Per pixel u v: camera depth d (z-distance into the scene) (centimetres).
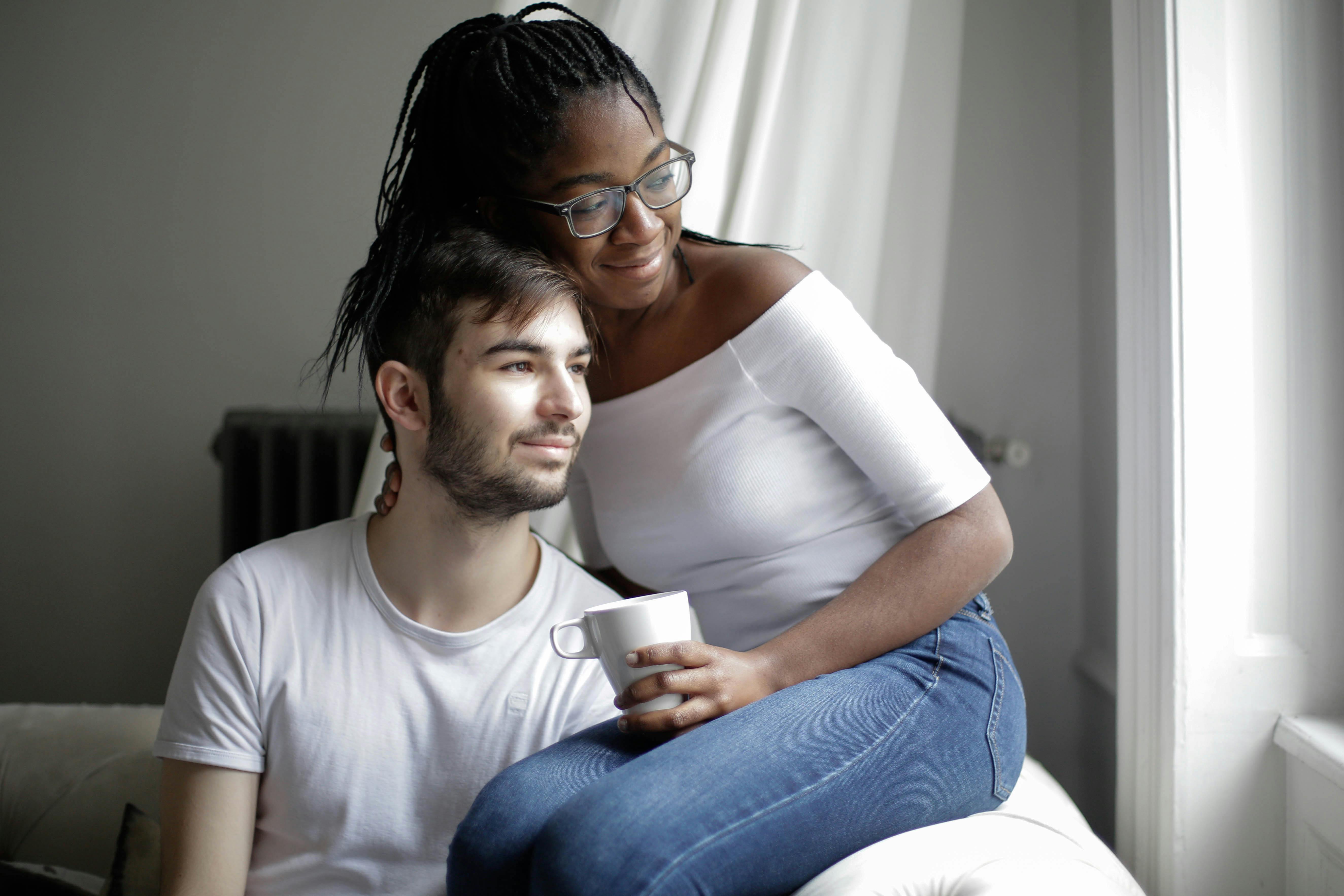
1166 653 108
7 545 209
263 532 192
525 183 87
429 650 90
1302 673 107
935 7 148
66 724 119
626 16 129
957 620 91
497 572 91
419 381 87
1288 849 107
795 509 94
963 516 88
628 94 84
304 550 92
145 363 206
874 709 80
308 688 87
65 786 113
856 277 140
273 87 202
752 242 138
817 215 139
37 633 210
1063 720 175
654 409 95
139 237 205
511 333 84
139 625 209
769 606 96
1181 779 107
